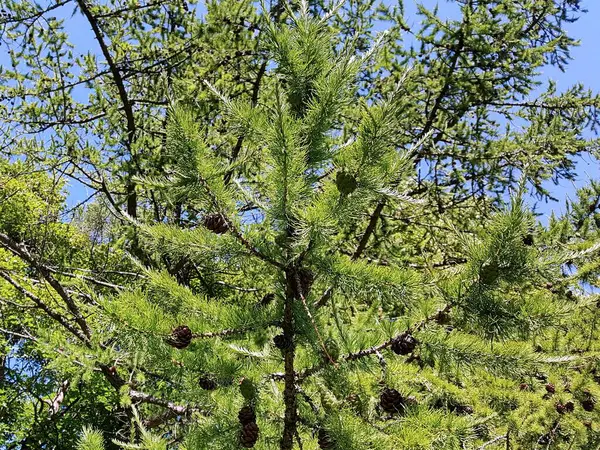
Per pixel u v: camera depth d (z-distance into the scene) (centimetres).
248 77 988
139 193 884
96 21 891
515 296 314
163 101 938
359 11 828
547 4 908
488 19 817
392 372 341
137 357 347
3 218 1440
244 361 366
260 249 337
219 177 328
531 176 849
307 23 354
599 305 533
